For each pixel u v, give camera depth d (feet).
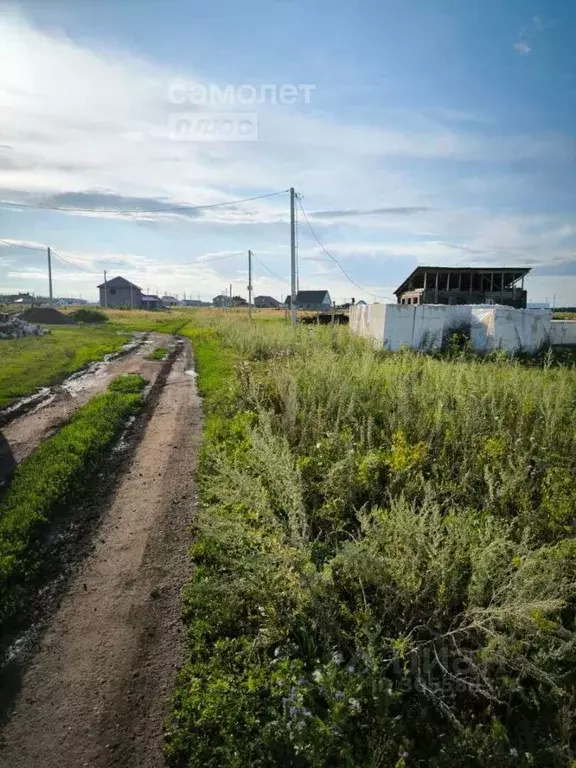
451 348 55.47
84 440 25.05
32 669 11.09
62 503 18.76
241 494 15.34
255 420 26.30
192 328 117.39
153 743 9.32
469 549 11.78
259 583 11.90
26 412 32.91
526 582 9.79
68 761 9.00
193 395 38.70
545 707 9.44
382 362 40.19
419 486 16.30
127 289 289.94
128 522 17.62
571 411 22.52
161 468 22.65
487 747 8.25
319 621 11.00
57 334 94.94
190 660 11.06
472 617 10.30
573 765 7.86
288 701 9.07
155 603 13.19
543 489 15.53
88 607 13.12
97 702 10.19
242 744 8.84
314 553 13.42
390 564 11.28
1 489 19.92
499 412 22.30
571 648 9.64
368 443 20.10
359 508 16.20
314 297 299.17
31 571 14.46
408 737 8.96
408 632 10.78
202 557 14.97
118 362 58.59
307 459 18.48
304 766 8.41
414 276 98.89
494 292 95.91
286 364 37.91
